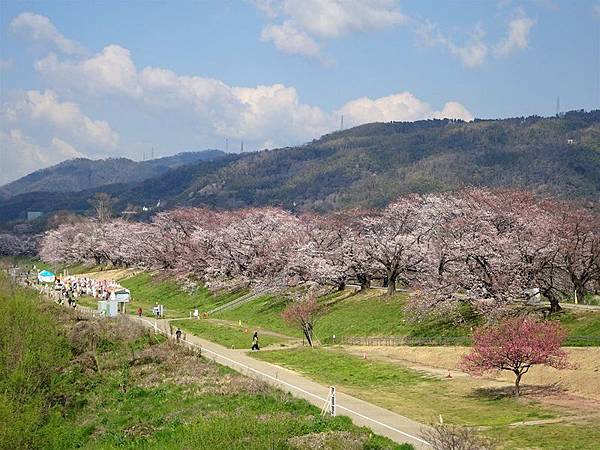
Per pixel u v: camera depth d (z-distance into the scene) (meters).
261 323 83.38
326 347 63.72
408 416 38.19
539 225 64.56
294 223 108.81
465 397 42.44
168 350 61.81
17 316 62.84
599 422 34.56
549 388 42.88
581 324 54.31
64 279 142.25
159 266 132.50
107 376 54.81
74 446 41.00
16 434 39.19
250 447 32.78
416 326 65.50
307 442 32.53
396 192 192.25
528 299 60.81
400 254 77.62
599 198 153.00
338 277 84.12
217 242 110.62
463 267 65.38
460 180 195.62
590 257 61.47
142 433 39.78
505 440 32.09
